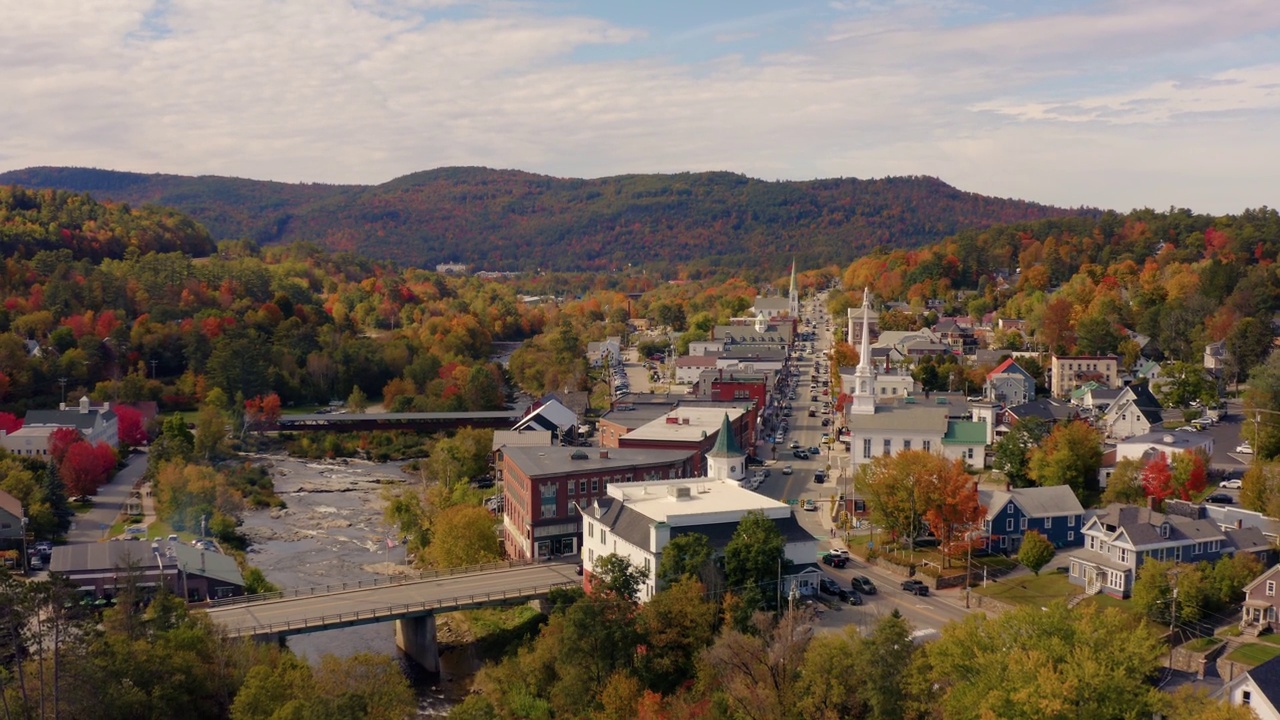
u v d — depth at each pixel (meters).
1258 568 128.50
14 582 110.38
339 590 153.38
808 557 141.88
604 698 114.12
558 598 136.50
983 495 167.75
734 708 105.94
